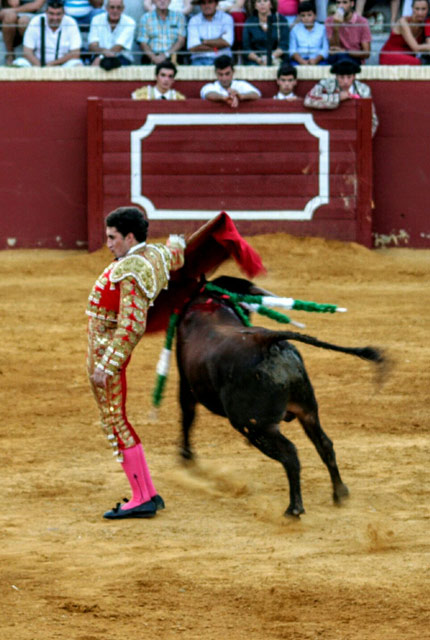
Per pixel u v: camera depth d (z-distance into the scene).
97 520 12.22
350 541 11.28
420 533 11.55
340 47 39.16
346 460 14.77
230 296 13.19
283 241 37.25
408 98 38.59
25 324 26.50
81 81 38.91
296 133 38.00
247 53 39.38
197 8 40.81
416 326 25.58
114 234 12.03
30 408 18.28
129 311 11.87
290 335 11.69
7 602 9.43
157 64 38.34
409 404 18.20
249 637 8.57
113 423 12.33
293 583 9.85
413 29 39.41
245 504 12.85
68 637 8.57
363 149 37.91
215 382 12.20
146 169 38.28
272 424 11.83
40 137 39.19
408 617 8.97
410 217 39.00
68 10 40.19
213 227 13.05
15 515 12.38
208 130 38.12
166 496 13.24
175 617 9.05
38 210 39.47
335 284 32.28
